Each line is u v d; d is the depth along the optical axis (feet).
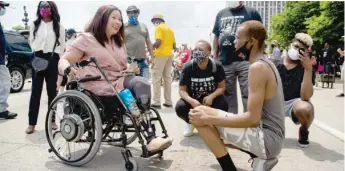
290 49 14.32
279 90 9.17
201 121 9.29
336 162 12.57
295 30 111.24
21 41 32.99
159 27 23.25
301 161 12.66
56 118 12.78
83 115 11.96
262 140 9.10
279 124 9.30
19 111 21.95
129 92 11.27
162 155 12.78
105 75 11.34
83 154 12.14
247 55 9.30
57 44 15.99
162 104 26.08
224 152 9.63
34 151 13.43
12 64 31.63
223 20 16.28
